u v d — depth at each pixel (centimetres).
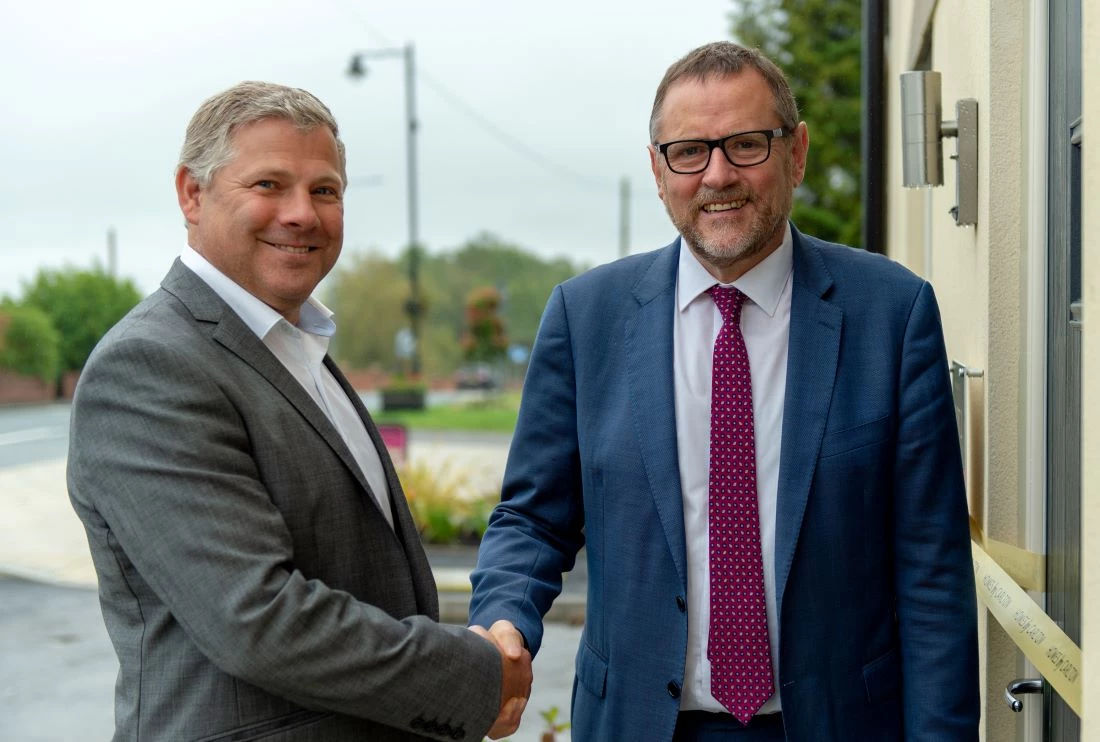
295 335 193
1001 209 259
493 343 4509
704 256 213
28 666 687
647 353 221
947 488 209
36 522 1250
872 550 208
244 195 182
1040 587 244
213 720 165
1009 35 256
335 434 183
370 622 167
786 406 210
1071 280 220
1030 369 248
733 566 207
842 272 220
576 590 837
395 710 167
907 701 206
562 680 640
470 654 176
